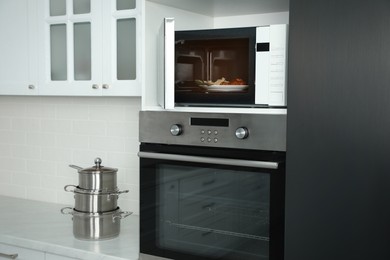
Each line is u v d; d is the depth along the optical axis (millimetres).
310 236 1806
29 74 3055
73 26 2898
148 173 2219
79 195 2600
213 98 2129
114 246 2455
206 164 2053
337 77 1744
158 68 2291
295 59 1822
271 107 1996
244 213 1974
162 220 2197
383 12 1658
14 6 3084
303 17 1802
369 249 1698
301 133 1815
